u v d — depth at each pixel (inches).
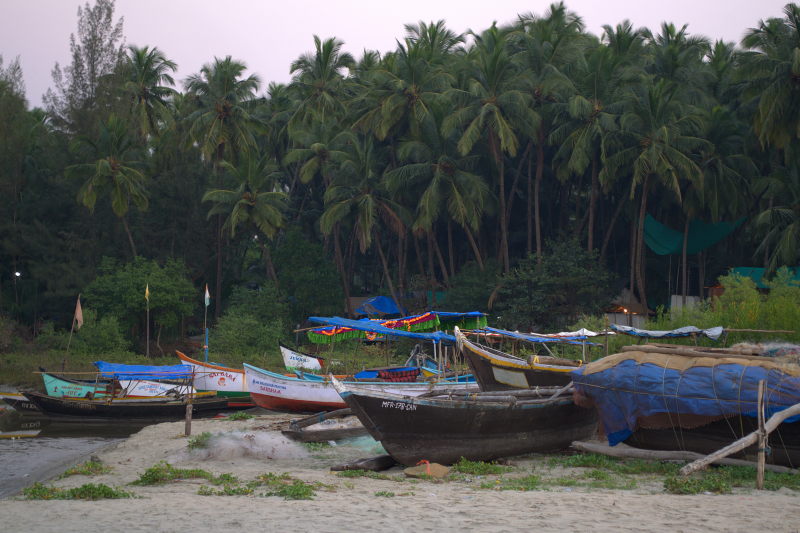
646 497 379.6
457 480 466.9
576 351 1074.7
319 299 1798.7
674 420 514.3
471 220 1670.8
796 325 800.9
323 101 1945.1
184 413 915.4
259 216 1839.3
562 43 1679.4
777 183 1398.9
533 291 1577.3
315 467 545.6
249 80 2038.6
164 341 1765.5
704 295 1809.8
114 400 919.0
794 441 472.7
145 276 1707.7
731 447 433.1
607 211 1964.8
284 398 867.4
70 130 1974.7
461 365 1101.1
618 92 1598.2
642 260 1736.0
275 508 335.0
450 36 2065.7
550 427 584.7
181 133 2064.5
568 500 365.7
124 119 1936.5
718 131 1567.4
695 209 1567.4
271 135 2222.0
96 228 1893.5
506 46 1797.5
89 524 296.5
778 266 1413.6
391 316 1868.8
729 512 331.6
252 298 1808.6
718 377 495.2
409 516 317.1
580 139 1524.4
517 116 1603.1
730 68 1766.7
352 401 500.1
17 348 1610.5
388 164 1914.4
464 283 1668.3
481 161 1859.0
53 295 1760.6
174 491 411.8
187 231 1937.7
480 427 534.0
